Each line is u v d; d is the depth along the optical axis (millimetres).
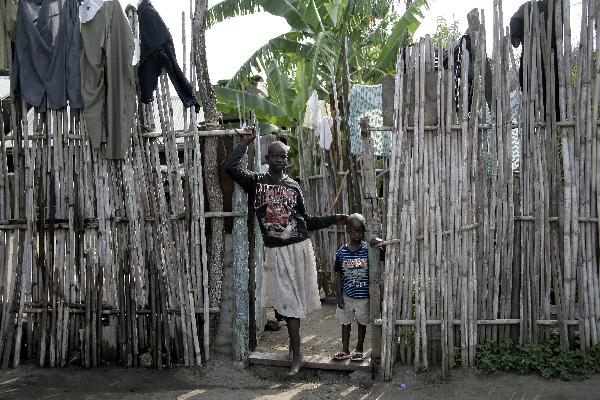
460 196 4637
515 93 5023
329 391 4441
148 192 4922
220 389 4484
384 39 10383
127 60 4727
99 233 4895
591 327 4590
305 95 9148
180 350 4965
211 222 4961
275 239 4750
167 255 4898
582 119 4578
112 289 4934
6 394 4312
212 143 4961
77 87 4824
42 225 4887
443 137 4629
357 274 4906
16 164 4930
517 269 4680
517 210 4703
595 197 4605
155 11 4742
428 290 4664
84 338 4930
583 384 4223
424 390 4367
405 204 4633
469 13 4664
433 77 4641
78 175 4895
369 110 6859
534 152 4645
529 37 4629
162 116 4871
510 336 4715
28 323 4977
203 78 5441
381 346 4629
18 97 4930
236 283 4898
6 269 4922
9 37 4891
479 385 4340
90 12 4715
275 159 4750
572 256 4602
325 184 8281
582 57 4566
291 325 4734
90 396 4285
